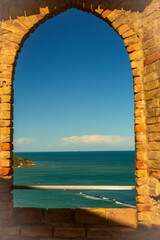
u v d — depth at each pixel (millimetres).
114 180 39438
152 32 3219
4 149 3273
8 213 3186
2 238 3139
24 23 3520
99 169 59000
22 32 3506
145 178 3182
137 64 3375
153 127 3135
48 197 26094
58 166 72062
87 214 3332
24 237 3188
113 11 3506
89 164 78625
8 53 3445
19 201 24094
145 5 3334
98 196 26328
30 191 30078
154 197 3111
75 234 3195
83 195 26938
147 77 3268
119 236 3150
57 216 3363
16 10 3514
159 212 3049
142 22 3393
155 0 3201
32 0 3541
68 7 3738
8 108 3348
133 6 3432
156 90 3113
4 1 3480
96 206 22109
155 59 3139
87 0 3586
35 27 3643
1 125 3309
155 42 3164
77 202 23734
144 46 3350
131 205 22188
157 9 3172
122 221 3266
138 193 3166
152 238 3041
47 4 3557
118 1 3486
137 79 3359
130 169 57625
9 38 3477
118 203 23047
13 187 3334
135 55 3398
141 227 3125
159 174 2996
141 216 3133
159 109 3055
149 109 3213
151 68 3201
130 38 3432
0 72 3428
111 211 3320
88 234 3182
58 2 3576
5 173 3232
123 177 43062
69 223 3342
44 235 3209
